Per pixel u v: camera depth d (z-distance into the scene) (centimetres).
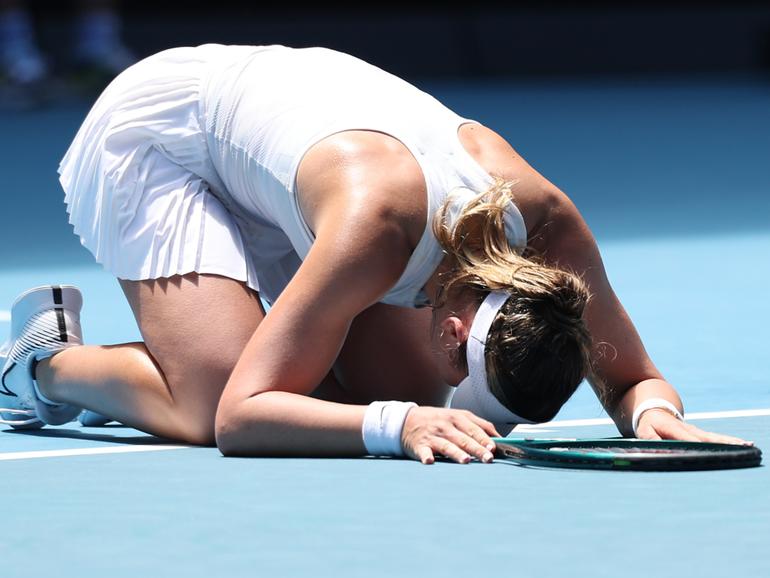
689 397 1391
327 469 1028
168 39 7125
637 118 5972
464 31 7694
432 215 1074
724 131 5512
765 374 1520
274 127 1184
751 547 798
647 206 3456
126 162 1247
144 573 755
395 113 1134
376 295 1072
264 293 1308
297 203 1147
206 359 1162
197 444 1177
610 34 7931
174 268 1200
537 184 1122
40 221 3297
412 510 891
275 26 7250
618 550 792
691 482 970
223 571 756
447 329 1063
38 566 773
